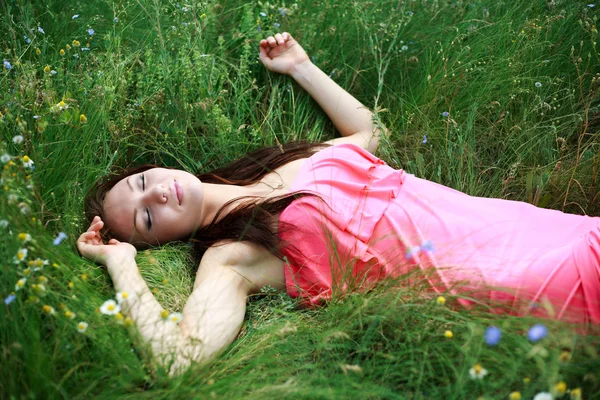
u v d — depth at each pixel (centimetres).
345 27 327
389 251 226
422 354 184
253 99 312
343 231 226
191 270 242
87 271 209
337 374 184
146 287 206
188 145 294
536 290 202
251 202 235
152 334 188
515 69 303
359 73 321
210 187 249
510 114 304
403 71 324
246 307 228
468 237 221
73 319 179
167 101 285
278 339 208
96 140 255
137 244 246
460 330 186
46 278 179
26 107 241
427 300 192
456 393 164
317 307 229
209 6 308
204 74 295
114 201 242
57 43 295
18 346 161
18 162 217
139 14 308
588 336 170
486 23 321
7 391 160
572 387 168
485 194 284
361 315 198
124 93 276
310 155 260
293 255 228
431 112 305
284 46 310
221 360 198
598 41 313
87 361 176
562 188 278
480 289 201
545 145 293
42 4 302
